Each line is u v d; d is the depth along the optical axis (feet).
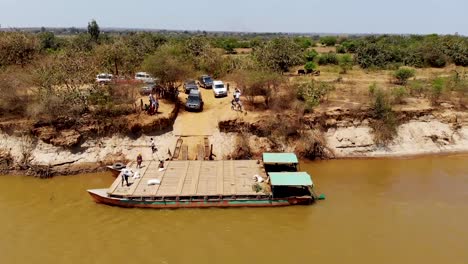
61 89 122.01
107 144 114.01
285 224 83.10
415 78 195.21
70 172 106.83
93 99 119.34
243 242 76.59
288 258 71.56
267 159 102.27
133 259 71.15
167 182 94.58
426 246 75.77
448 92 145.59
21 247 74.59
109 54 162.61
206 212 87.51
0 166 106.73
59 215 85.92
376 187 101.50
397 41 323.57
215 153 115.14
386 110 128.57
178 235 78.79
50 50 202.59
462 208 90.58
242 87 142.00
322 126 125.49
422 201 93.97
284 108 128.36
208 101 143.02
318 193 97.25
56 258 71.41
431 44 253.44
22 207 89.25
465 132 133.08
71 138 111.04
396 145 126.21
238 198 88.74
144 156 112.47
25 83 120.47
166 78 138.72
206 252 73.26
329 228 81.76
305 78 185.16
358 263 70.49
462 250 74.64
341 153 122.31
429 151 126.31
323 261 70.85
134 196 87.30
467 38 294.05
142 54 183.21
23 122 111.45
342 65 234.38
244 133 120.26
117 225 82.17
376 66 232.32
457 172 112.06
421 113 132.98
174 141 117.50
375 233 80.02
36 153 108.88
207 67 183.11
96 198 90.12
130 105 122.42
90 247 74.64
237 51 310.24
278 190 93.35
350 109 128.57
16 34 161.68
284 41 216.13
